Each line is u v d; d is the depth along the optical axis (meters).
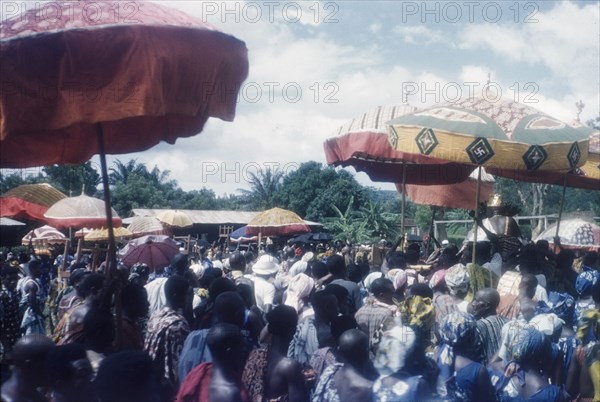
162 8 3.49
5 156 4.38
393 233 44.47
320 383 3.49
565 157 5.46
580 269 8.10
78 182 24.98
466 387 3.57
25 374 2.98
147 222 14.94
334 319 4.19
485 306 4.53
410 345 3.31
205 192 76.94
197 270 8.62
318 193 52.94
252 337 4.54
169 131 4.95
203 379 3.24
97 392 2.87
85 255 15.02
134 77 3.18
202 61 3.40
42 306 9.87
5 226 14.34
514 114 5.75
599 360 4.31
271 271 7.20
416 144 5.64
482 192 10.28
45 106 3.10
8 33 3.06
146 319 5.29
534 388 3.69
